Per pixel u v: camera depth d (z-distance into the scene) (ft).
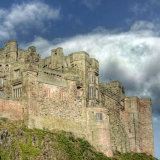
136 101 504.84
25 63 380.99
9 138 315.78
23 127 343.67
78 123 393.09
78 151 360.89
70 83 396.16
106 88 469.98
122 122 487.20
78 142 375.66
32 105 357.20
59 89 385.50
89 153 368.68
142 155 476.54
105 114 401.08
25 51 427.74
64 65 419.74
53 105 375.86
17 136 324.19
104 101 448.65
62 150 347.56
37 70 369.50
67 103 388.57
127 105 506.07
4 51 415.23
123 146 461.37
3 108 342.64
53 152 337.72
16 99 355.56
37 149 327.47
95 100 415.64
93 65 425.69
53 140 351.25
